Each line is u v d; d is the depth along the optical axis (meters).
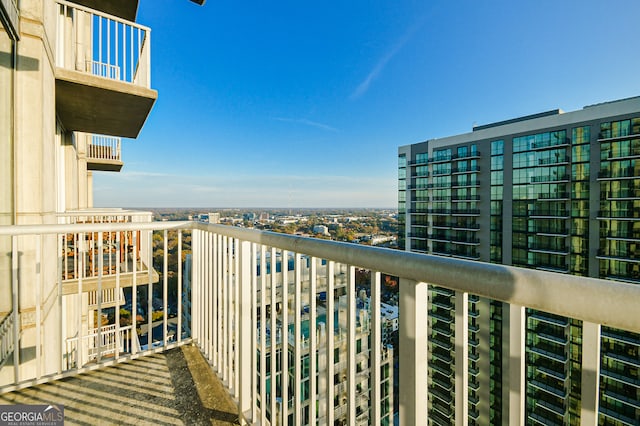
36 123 3.17
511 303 0.61
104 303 4.29
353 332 1.00
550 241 25.83
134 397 1.70
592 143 23.64
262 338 1.47
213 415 1.57
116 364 2.03
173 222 2.26
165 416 1.56
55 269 3.54
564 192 25.06
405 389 0.79
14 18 2.89
